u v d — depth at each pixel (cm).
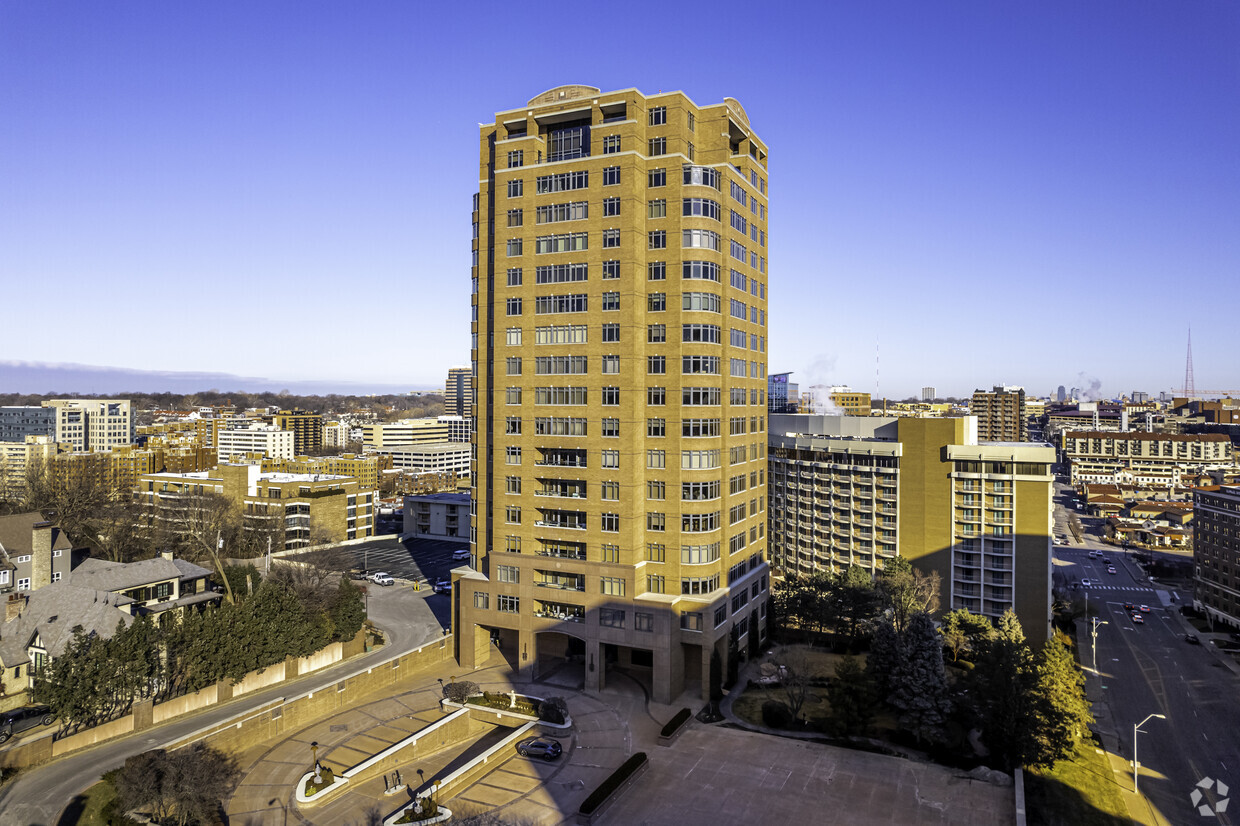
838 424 14812
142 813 5669
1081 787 7038
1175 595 16900
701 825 5741
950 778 6544
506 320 8925
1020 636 9762
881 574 11681
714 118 8844
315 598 9656
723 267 8619
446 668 9194
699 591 8350
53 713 6562
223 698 7919
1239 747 8662
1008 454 11900
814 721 7738
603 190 8419
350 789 6244
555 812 5903
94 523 14650
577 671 9062
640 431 8412
